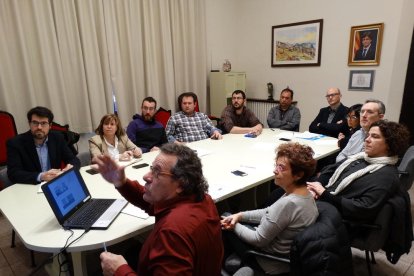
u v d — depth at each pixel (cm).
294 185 137
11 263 219
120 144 268
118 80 389
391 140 166
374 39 374
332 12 410
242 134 338
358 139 247
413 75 351
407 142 169
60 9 334
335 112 354
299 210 131
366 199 160
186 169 101
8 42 313
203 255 95
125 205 152
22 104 329
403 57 354
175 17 435
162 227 92
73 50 349
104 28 367
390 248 164
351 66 403
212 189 177
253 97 541
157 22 420
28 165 212
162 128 324
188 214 96
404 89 360
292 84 477
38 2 320
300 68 461
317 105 451
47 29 330
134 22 395
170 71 438
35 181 188
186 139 337
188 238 90
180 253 88
